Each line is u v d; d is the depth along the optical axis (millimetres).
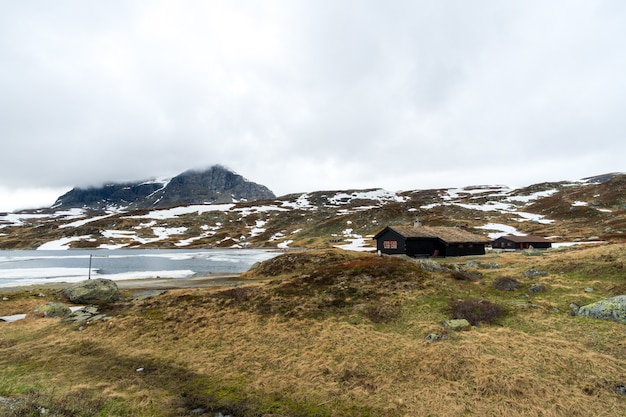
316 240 148875
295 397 15242
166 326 24500
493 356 17047
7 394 15188
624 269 25828
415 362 17406
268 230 192750
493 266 37938
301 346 20484
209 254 125500
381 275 31078
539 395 14117
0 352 21469
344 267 34438
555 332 19031
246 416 13914
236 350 20500
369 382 16047
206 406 14664
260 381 16766
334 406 14406
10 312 31703
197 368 18500
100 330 24547
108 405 14508
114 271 72938
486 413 13305
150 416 13820
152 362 19484
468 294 26297
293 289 30359
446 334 20125
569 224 122062
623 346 16812
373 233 149750
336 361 18312
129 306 29703
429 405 14023
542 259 35312
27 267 84500
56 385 16312
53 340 23297
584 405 13312
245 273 57562
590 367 15586
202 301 28844
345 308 25453
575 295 23578
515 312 22000
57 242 185000
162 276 60500
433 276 30391
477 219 151250
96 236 191875
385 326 22375
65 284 50969
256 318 25000
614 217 117688
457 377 15883
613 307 19766
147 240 185625
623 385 14273
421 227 70750
